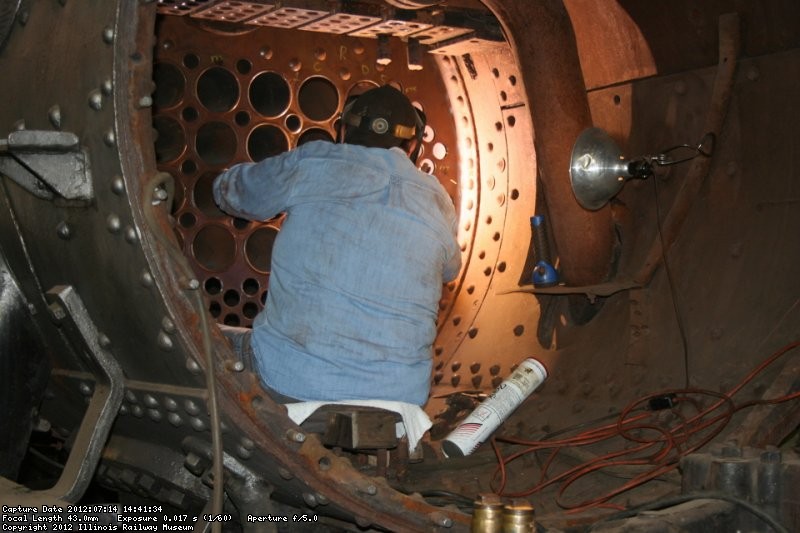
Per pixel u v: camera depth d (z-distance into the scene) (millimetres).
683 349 3824
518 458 3697
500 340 4625
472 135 5008
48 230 2441
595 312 4359
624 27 4172
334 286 2658
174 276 2215
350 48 4688
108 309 2396
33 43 2482
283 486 2516
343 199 2734
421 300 2766
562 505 3145
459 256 3004
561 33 3992
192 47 4285
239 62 4402
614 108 4359
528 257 4613
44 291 2613
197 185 4383
